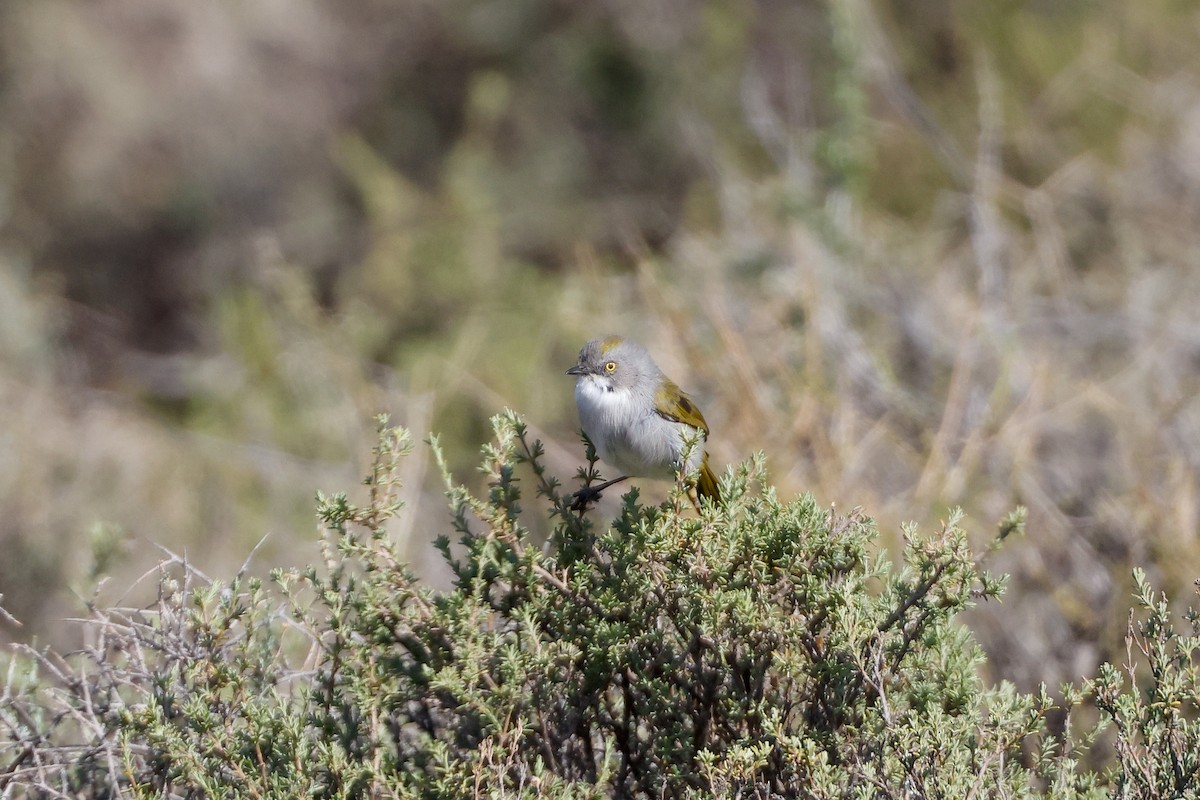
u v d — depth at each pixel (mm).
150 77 23234
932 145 17781
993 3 19500
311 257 22078
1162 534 9492
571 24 22891
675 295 14773
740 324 13867
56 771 6625
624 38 22141
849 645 5703
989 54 18656
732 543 6168
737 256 15820
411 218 20891
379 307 19594
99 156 22688
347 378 16656
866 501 10367
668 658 6352
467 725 6410
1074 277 15633
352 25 23750
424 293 19453
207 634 6527
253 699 6438
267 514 14156
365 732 6418
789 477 10945
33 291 20656
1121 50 18844
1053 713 8234
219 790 5832
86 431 15508
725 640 6168
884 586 7219
